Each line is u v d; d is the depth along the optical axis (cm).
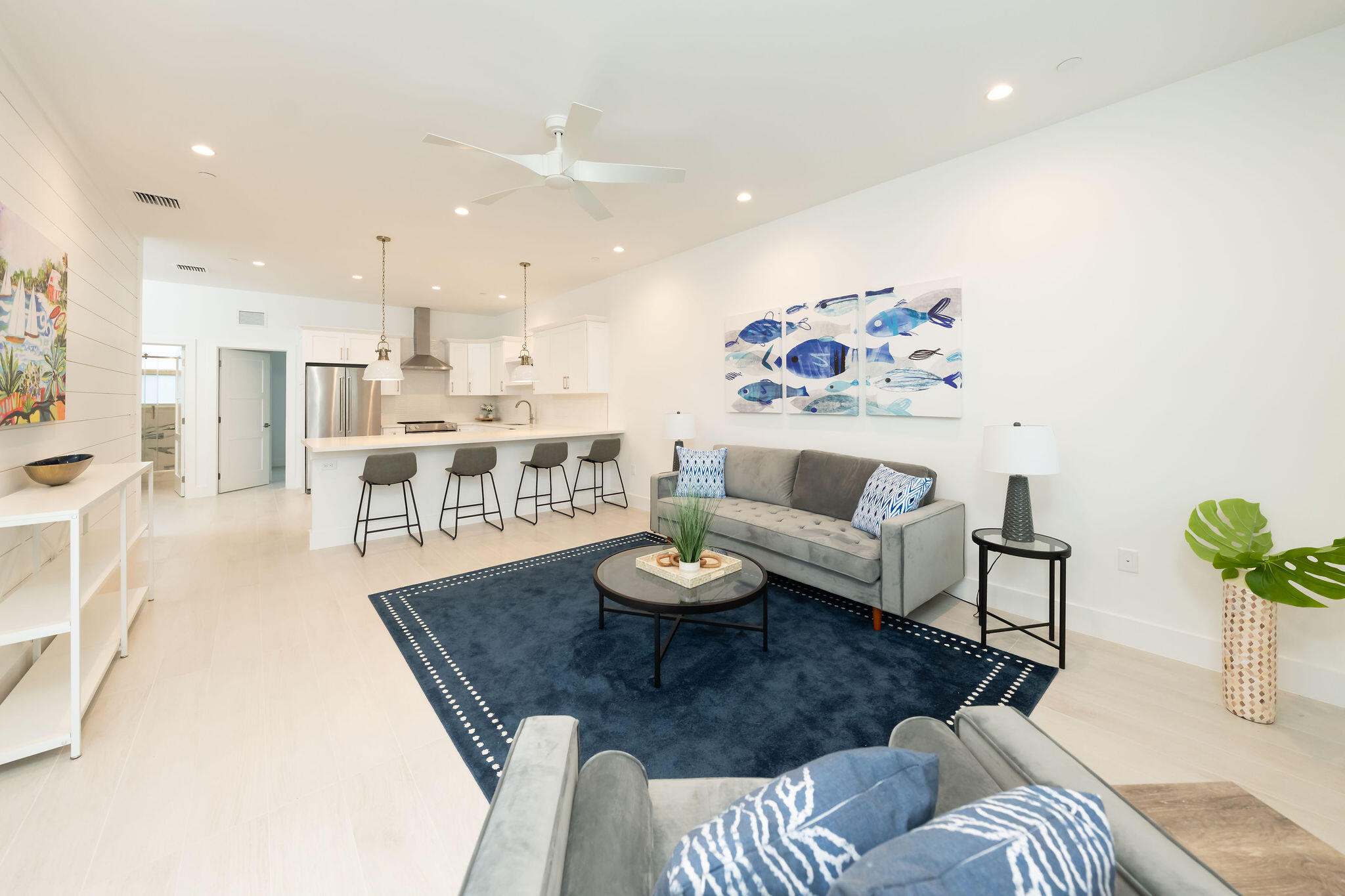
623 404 581
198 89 238
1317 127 209
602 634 274
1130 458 256
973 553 315
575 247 478
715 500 405
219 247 471
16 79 216
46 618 179
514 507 549
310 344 677
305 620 288
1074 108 260
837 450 384
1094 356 264
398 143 286
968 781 93
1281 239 217
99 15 192
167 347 629
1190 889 64
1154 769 173
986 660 247
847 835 61
